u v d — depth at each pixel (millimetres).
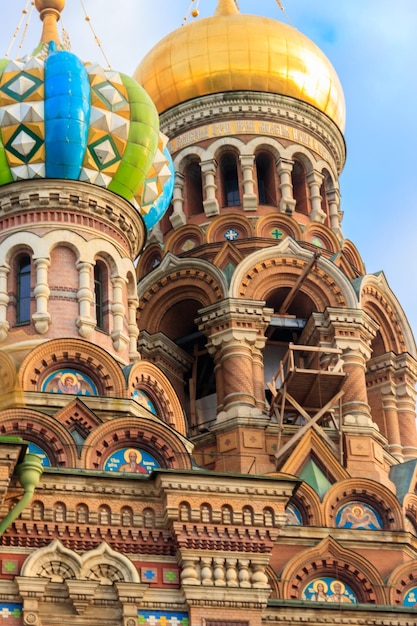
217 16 63656
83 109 50406
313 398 55000
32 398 46031
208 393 58344
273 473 51219
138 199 52094
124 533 42469
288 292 57781
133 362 49531
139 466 44875
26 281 49281
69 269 49281
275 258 57469
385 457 55062
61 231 49531
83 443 44625
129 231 51344
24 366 46469
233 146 60906
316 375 53562
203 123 61625
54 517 42094
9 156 50062
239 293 56469
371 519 51344
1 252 49281
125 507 42750
